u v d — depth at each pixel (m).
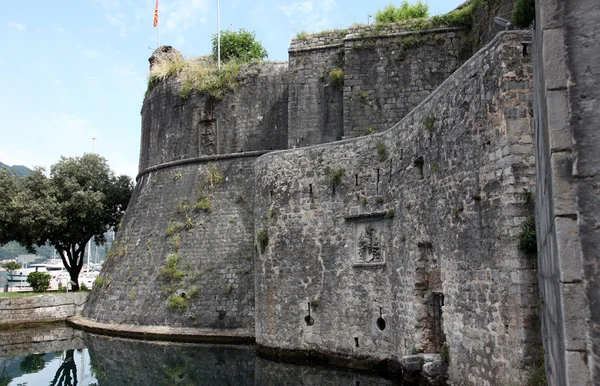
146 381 16.27
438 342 12.89
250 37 33.28
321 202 16.97
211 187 25.55
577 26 4.20
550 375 6.04
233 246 23.78
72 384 16.17
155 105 29.41
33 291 32.78
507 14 17.05
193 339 21.80
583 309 3.94
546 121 4.41
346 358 15.62
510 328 8.98
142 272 25.34
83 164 35.81
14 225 33.34
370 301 15.27
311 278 16.88
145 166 29.70
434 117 12.34
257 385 14.95
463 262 10.83
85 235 36.25
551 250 4.77
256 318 18.73
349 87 21.86
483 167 10.09
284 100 25.73
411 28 21.67
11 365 19.16
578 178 4.05
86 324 26.03
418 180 13.27
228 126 26.28
